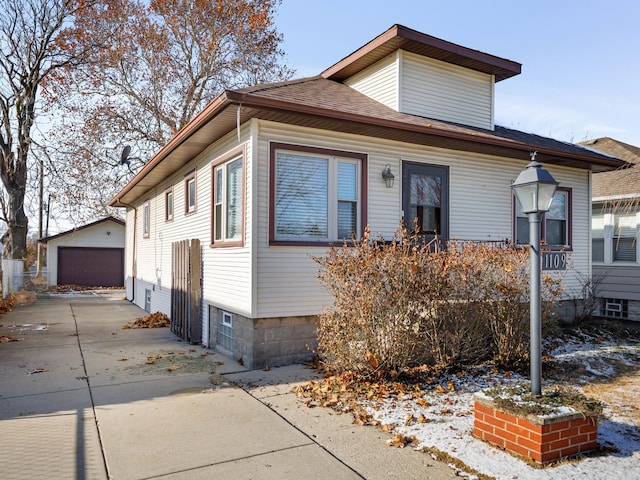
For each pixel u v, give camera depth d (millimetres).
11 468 3672
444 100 10047
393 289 5801
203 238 9289
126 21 21266
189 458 3867
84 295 21359
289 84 9117
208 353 8164
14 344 8922
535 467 3648
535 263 4242
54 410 5062
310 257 7289
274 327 7156
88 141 21547
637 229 11883
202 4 21359
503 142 8742
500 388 4426
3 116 19312
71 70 20484
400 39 9047
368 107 8594
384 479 3504
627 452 3951
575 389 5902
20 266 19812
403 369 5887
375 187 8211
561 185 10852
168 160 10328
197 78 22656
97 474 3578
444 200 9031
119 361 7457
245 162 7297
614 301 12414
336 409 5070
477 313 6508
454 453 3922
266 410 5059
